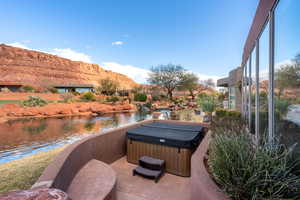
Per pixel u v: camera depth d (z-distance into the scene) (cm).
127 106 2114
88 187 181
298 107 121
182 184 250
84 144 246
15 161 287
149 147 305
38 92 3055
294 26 126
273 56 176
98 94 3334
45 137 808
